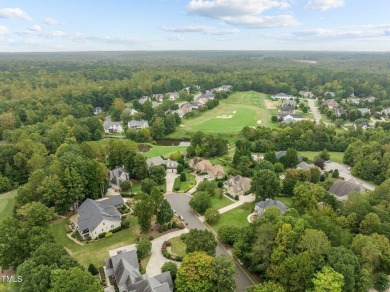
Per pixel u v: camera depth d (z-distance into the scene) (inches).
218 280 2001.7
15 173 4010.8
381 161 4148.6
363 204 2822.3
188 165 4596.5
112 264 2316.7
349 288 1973.4
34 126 5708.7
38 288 1875.0
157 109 7485.2
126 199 3629.4
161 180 4033.0
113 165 4288.9
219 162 4778.5
